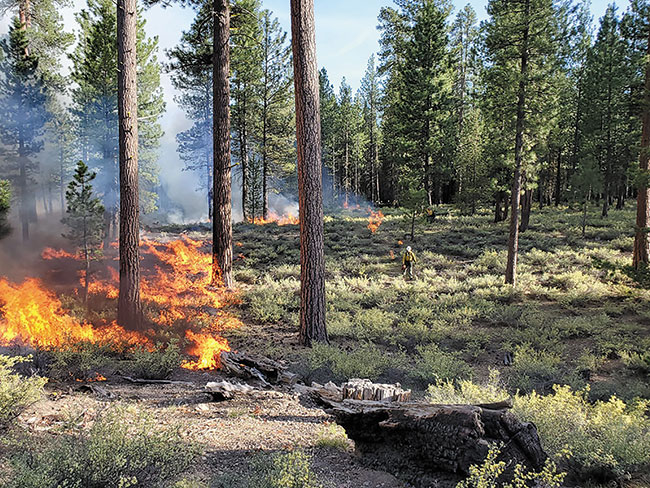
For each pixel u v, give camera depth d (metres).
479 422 3.85
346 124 60.97
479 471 3.39
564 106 35.12
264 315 14.34
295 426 5.86
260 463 4.12
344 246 26.64
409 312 14.76
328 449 4.99
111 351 9.52
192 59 17.94
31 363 6.98
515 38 18.56
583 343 11.77
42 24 26.77
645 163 16.41
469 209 39.53
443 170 35.03
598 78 34.66
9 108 25.91
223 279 16.84
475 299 16.47
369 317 13.88
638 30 16.86
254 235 28.92
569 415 5.22
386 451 4.46
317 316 10.95
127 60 10.84
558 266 21.02
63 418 5.14
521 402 5.70
